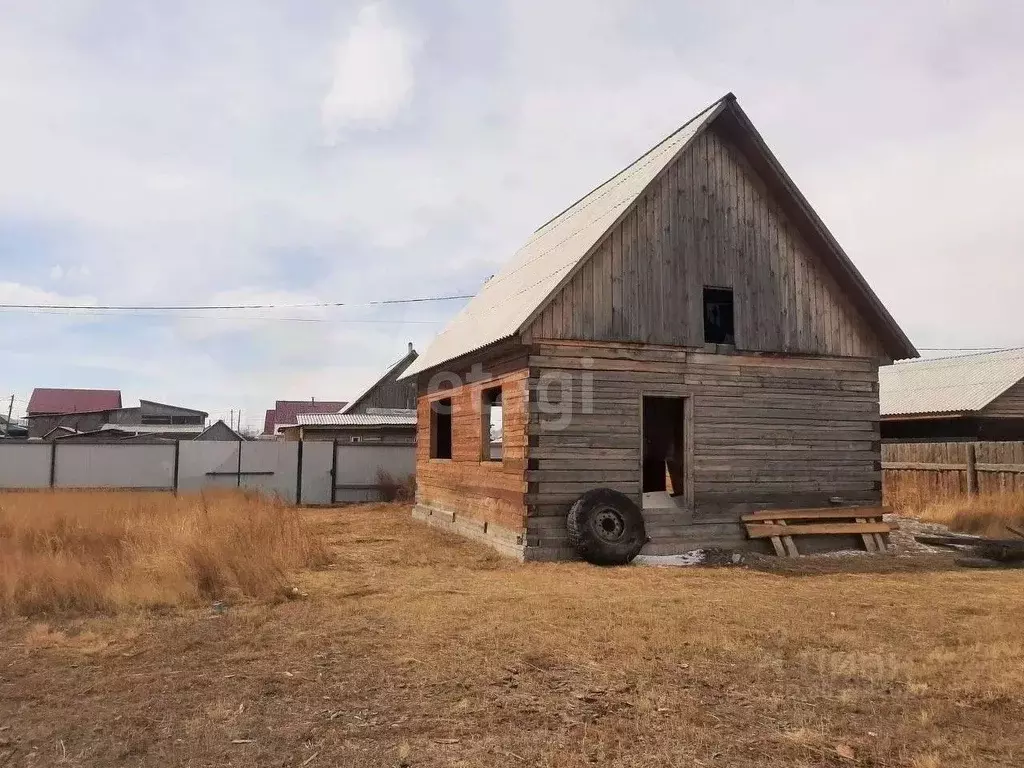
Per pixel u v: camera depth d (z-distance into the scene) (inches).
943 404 1155.3
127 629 336.5
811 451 626.8
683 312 602.2
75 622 349.4
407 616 362.0
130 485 1092.5
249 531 525.3
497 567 522.6
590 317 575.5
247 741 213.6
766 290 626.5
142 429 2373.3
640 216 600.1
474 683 264.2
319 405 2775.6
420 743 212.2
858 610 388.8
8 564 406.3
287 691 256.2
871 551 610.5
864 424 644.7
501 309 696.4
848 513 617.3
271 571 442.6
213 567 419.8
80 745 211.3
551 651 302.4
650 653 301.4
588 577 482.0
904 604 406.0
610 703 244.5
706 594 427.8
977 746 212.4
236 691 255.9
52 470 1072.2
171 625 343.9
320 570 497.7
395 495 1134.4
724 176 628.4
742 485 605.3
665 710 238.1
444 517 753.6
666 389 592.4
